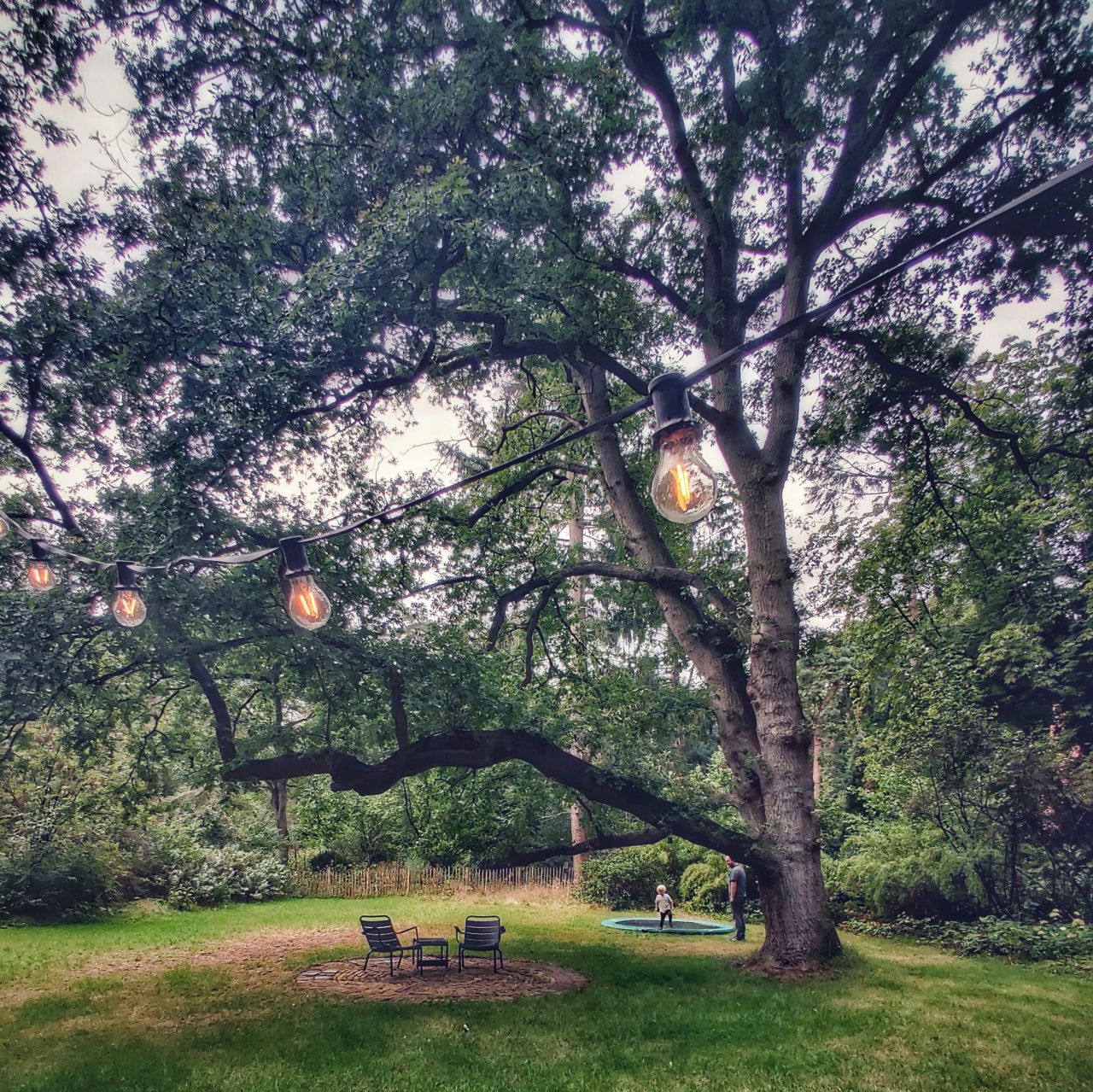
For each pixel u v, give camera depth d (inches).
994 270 446.9
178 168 355.9
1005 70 406.9
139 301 320.5
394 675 402.3
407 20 408.2
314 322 337.7
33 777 589.3
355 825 953.5
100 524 340.5
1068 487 596.4
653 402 111.4
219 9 364.8
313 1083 260.4
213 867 844.0
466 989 406.0
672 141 462.0
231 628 361.1
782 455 477.4
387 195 393.7
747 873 759.1
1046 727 615.8
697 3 403.9
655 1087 254.1
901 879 625.9
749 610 488.1
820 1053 286.5
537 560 582.2
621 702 545.3
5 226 292.8
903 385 525.3
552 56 440.1
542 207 361.1
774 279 511.2
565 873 941.2
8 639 308.3
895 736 629.6
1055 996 374.3
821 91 406.9
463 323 456.8
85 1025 342.3
